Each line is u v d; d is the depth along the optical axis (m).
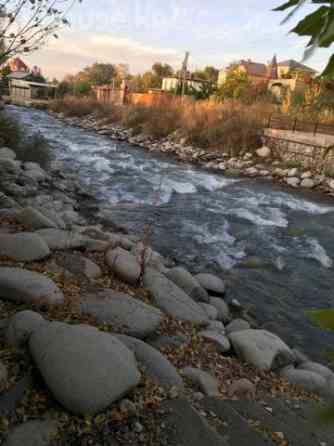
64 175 11.39
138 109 26.61
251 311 5.72
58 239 4.99
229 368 3.74
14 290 3.36
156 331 3.83
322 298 6.23
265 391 3.51
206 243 7.86
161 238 7.84
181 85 38.38
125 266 4.64
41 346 2.57
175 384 2.88
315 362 4.67
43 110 43.12
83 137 22.64
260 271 6.95
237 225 9.08
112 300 3.82
